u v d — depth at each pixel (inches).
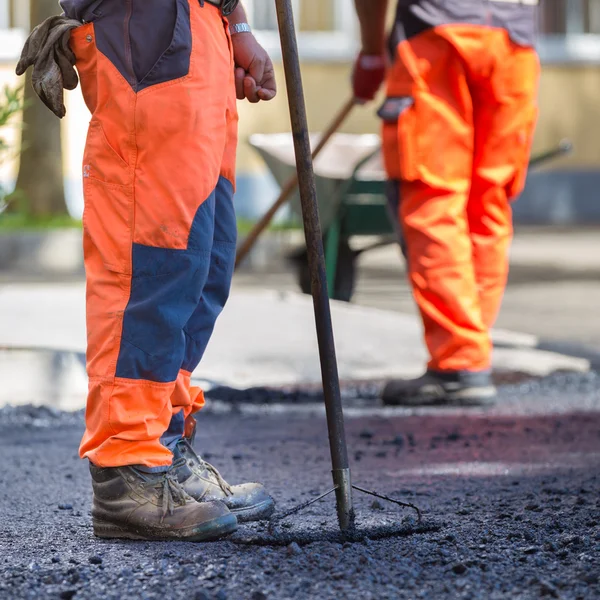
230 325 629.3
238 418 423.2
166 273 230.4
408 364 538.3
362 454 350.6
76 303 708.0
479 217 471.2
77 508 275.1
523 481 304.2
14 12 1546.5
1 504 279.0
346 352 558.6
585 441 372.8
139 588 198.4
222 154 238.2
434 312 454.0
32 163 1309.1
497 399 469.7
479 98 458.6
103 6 231.3
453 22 444.8
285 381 498.0
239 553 221.0
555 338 687.7
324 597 192.1
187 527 232.5
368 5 502.0
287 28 229.8
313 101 1640.0
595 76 1740.9
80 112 1501.0
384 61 520.4
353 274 734.5
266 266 1205.7
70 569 211.2
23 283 1011.9
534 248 1353.3
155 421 236.5
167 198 228.7
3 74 1536.7
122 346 231.9
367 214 718.5
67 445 368.2
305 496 285.3
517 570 206.8
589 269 1130.0
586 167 1740.9
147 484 236.1
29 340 561.3
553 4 1740.9
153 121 227.9
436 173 450.0
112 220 231.1
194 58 230.1
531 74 463.5
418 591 194.7
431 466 329.7
